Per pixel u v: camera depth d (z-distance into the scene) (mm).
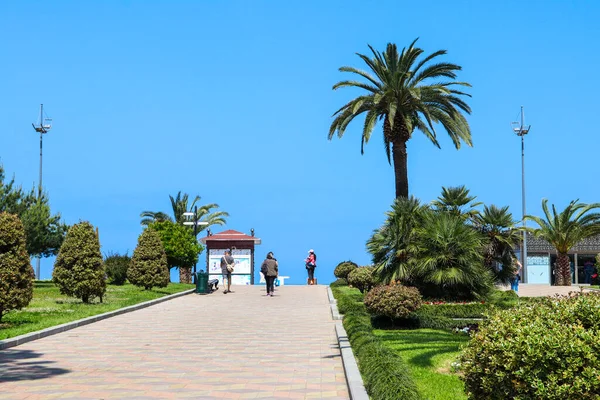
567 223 38906
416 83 30547
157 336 14539
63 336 14477
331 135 31406
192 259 35406
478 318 17469
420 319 16656
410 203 21625
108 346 12867
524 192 47062
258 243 41750
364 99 29688
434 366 9578
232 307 22766
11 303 15406
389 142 31953
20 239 15859
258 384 8930
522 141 47312
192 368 10258
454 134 31141
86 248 21781
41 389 8516
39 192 35500
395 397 6805
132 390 8484
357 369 9258
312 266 40656
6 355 11633
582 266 47938
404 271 19984
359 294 24859
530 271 48094
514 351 5305
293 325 16922
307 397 8078
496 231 25719
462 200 26422
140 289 29875
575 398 4996
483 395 5645
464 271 19562
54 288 28781
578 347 5086
